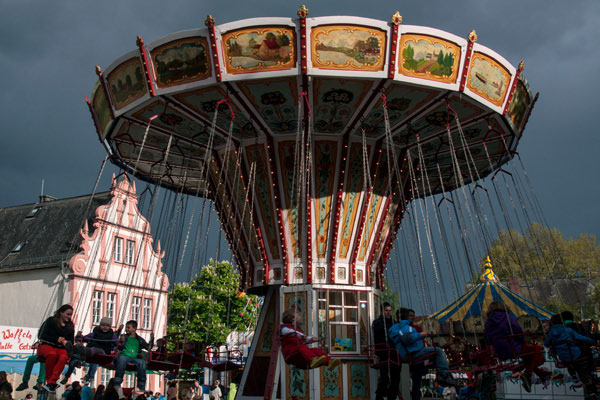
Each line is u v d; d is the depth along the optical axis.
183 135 14.30
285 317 9.32
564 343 8.77
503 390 10.57
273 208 14.02
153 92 11.54
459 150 15.38
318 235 13.84
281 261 14.09
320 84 11.28
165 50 11.12
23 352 22.81
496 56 11.56
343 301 13.65
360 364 13.28
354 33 10.54
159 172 17.34
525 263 49.16
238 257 15.45
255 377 14.38
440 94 11.66
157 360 11.50
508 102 12.31
